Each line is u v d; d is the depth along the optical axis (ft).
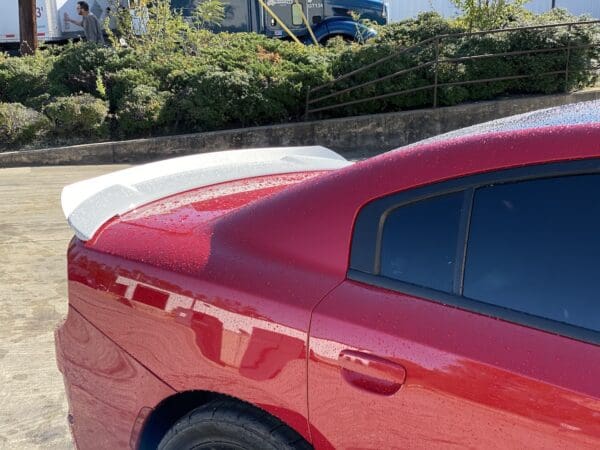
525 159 5.41
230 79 33.42
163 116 33.24
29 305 14.75
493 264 5.46
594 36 35.01
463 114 33.96
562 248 5.23
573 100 34.88
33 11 42.65
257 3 49.75
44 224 20.94
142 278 6.88
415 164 5.89
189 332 6.49
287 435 6.18
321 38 50.75
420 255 5.74
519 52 33.94
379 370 5.50
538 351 5.05
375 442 5.64
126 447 7.32
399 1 61.87
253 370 6.14
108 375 7.27
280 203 6.54
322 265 6.11
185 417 6.73
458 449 5.26
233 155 10.45
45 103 33.99
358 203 6.03
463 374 5.19
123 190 8.36
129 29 39.73
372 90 34.17
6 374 11.82
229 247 6.69
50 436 10.13
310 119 34.81
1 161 30.45
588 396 4.75
